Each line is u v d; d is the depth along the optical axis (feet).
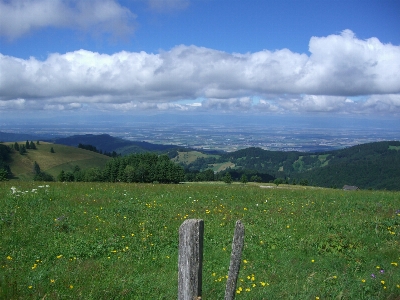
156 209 41.34
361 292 20.81
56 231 30.86
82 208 39.81
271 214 40.29
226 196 53.21
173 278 22.04
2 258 24.23
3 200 41.52
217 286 20.94
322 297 19.80
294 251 28.27
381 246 29.84
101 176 256.52
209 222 35.83
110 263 24.56
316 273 23.80
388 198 54.60
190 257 12.41
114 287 20.07
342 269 24.89
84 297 18.63
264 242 29.86
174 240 30.01
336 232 33.24
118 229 31.99
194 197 50.57
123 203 44.19
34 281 20.22
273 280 22.52
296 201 49.49
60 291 19.08
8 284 19.12
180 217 37.93
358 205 47.21
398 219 38.29
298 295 20.08
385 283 21.81
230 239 30.40
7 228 30.73
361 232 33.58
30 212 36.42
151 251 27.48
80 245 27.48
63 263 23.80
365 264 25.80
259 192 59.67
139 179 250.78
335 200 51.57
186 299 12.46
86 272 22.18
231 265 14.15
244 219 37.60
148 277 22.11
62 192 50.67
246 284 21.45
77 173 270.67
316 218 39.27
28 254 25.21
